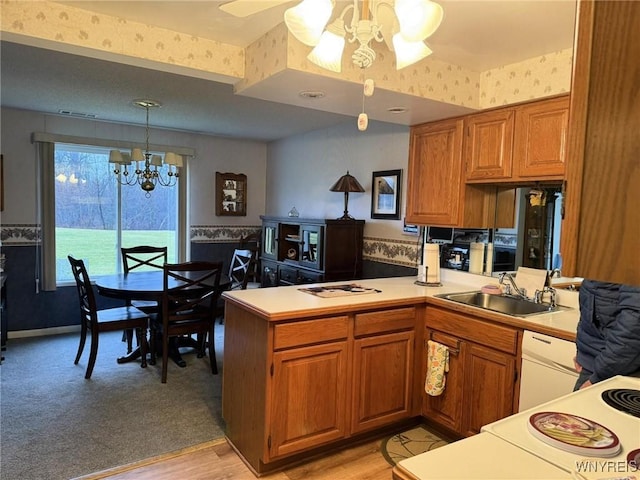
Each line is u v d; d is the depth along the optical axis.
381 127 4.12
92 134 4.78
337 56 1.68
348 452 2.50
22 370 3.59
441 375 2.59
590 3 0.57
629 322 1.49
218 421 2.81
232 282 4.29
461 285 3.20
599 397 1.25
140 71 3.04
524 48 2.43
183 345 4.11
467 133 3.00
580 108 0.58
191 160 5.45
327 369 2.37
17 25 1.99
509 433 1.04
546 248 2.78
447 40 2.34
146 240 5.31
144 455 2.40
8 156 4.36
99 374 3.54
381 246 4.14
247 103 3.89
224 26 2.29
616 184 0.56
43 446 2.45
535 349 2.13
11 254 4.44
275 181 5.86
